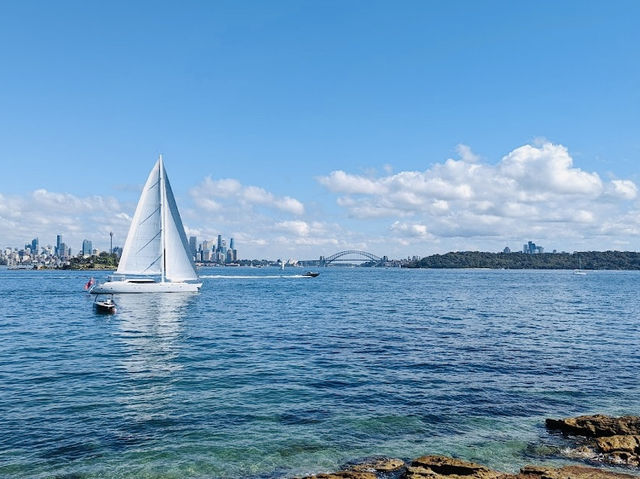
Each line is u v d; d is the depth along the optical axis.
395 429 17.53
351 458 15.20
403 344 34.38
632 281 176.75
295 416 18.67
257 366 26.78
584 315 56.22
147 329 41.81
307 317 52.09
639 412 19.55
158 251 79.62
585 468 13.94
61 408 19.25
